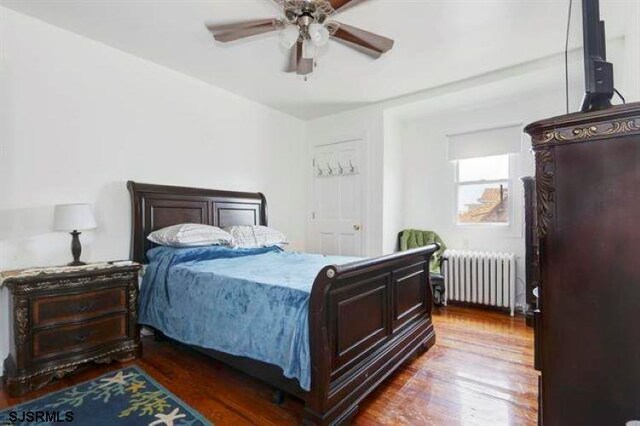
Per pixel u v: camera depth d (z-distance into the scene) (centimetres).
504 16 231
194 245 282
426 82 348
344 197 445
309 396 163
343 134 446
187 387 209
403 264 242
